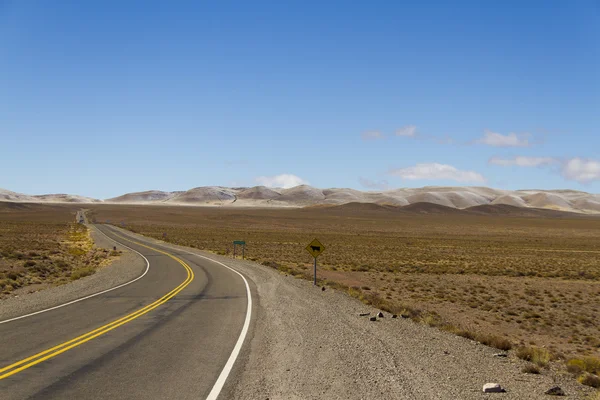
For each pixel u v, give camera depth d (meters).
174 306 18.91
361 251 68.75
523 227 168.12
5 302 19.95
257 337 12.90
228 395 7.91
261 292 23.81
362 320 16.17
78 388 8.21
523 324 24.34
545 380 9.51
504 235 126.69
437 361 10.59
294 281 29.80
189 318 16.00
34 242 61.94
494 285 38.47
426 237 109.25
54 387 8.25
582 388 9.09
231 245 76.69
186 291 24.11
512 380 9.33
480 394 8.20
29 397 7.71
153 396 7.82
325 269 45.53
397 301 28.77
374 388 8.34
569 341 20.91
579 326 24.56
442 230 144.00
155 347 11.56
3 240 64.31
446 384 8.70
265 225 157.50
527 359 11.90
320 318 16.16
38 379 8.75
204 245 76.38
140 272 34.84
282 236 102.12
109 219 178.62
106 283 27.88
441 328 16.03
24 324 14.69
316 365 9.92
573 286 38.75
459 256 64.06
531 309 28.66
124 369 9.50
